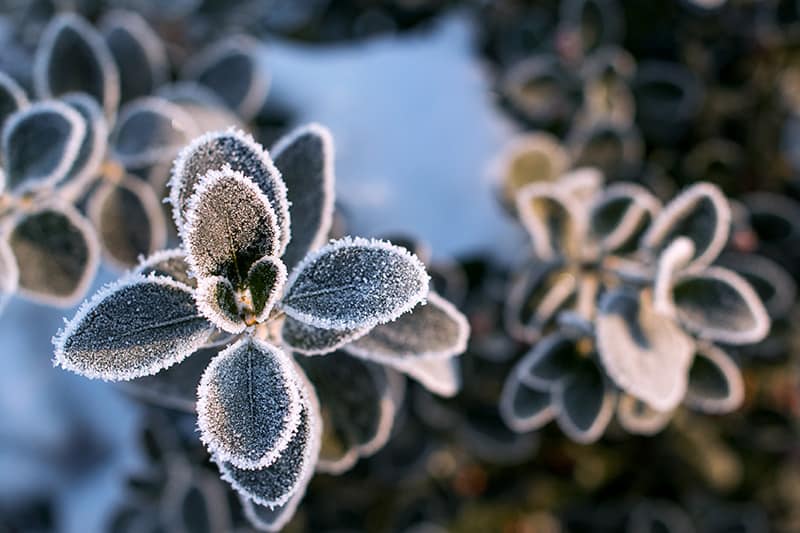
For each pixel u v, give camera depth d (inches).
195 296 8.1
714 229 10.9
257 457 8.0
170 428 13.3
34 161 10.2
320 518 14.9
